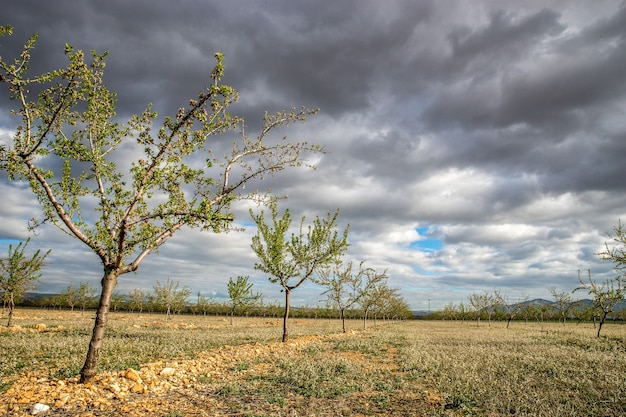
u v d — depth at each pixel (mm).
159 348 16609
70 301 55844
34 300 70500
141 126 10219
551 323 61312
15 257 25078
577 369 11602
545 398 8172
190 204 10617
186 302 54438
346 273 33000
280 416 7629
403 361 14078
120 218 9984
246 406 8305
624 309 56469
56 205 9258
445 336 27797
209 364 12953
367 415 7734
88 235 9820
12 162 8812
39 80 9172
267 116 12656
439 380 10648
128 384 9547
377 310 47094
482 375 10812
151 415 7516
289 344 19094
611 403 8008
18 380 9609
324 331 32156
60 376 10188
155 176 9898
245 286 40906
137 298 58938
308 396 9180
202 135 10695
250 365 13047
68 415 7312
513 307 51469
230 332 28203
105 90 10523
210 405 8359
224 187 11484
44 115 9391
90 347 9523
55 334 21422
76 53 9523
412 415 7617
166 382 10086
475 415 7547
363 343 20125
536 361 13461
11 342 16391
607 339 23609
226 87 10398
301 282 22016
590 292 25953
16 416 7074
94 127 10219
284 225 22219
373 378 11039
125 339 19672
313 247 22594
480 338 25500
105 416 7355
